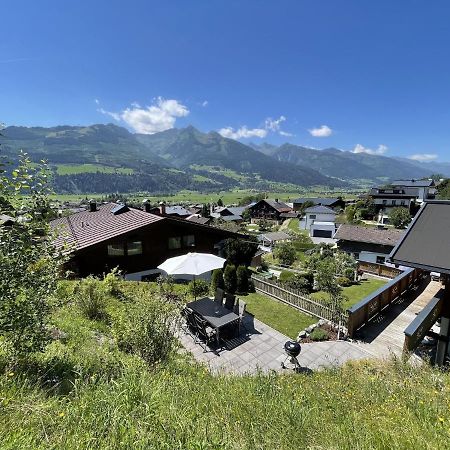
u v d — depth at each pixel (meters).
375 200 65.25
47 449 1.98
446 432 2.72
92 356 4.70
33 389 2.97
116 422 2.30
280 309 12.82
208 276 19.83
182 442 2.21
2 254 3.13
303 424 2.89
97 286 9.38
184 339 9.55
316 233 47.41
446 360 7.69
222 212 88.06
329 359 8.30
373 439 2.63
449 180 68.06
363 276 21.34
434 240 7.21
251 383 4.50
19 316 3.29
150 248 18.75
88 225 20.03
